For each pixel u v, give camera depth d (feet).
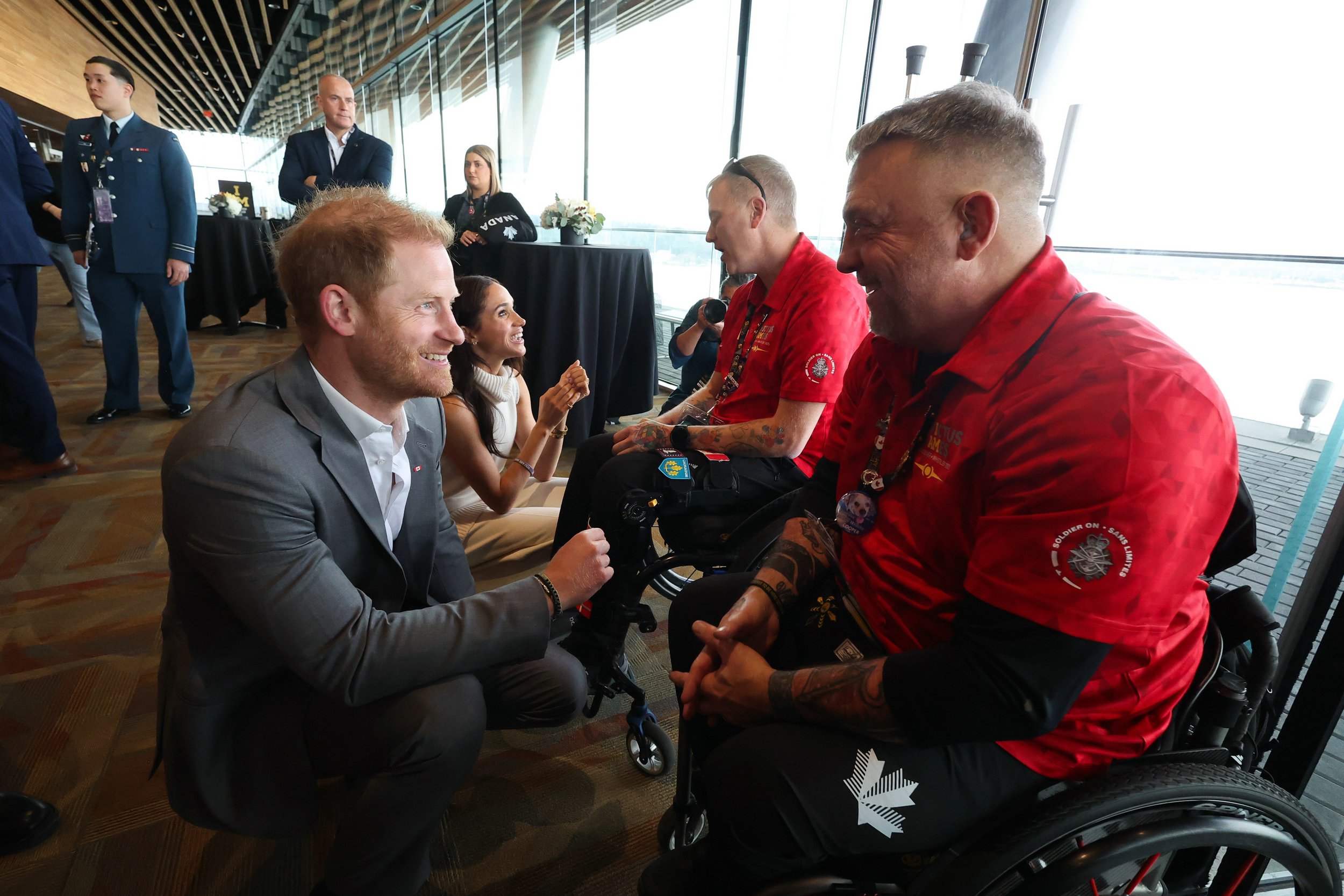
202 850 3.89
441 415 3.67
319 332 2.74
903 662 2.35
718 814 2.60
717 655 3.06
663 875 3.01
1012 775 2.44
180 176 10.59
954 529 2.56
